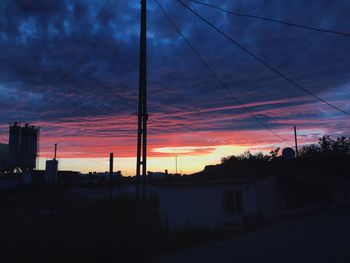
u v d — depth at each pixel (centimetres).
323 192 3081
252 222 1781
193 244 1251
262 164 3102
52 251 931
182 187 2527
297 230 1533
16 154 7906
